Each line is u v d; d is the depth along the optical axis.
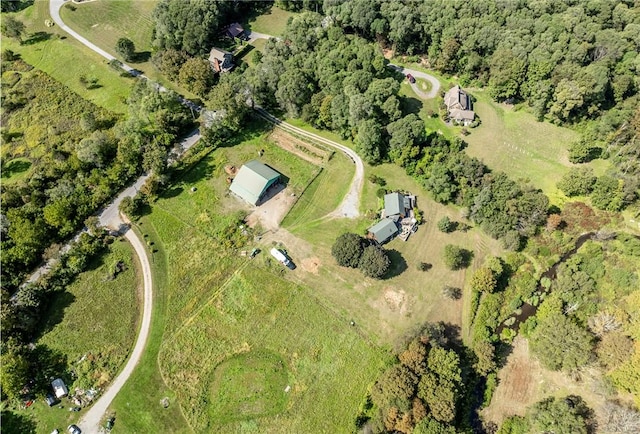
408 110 126.94
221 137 118.25
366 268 88.75
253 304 88.94
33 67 137.25
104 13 156.62
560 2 134.50
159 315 86.81
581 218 100.56
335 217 103.31
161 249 96.50
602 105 121.50
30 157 111.75
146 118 112.00
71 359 80.56
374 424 72.38
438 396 70.62
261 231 100.25
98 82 132.12
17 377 73.62
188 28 133.62
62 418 74.69
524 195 96.81
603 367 79.31
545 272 94.50
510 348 85.44
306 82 119.38
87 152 102.00
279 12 163.38
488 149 116.69
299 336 85.12
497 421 77.19
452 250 92.56
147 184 101.38
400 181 110.00
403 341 80.44
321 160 114.75
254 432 74.88
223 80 124.06
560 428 69.88
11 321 78.81
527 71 121.62
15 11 157.50
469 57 129.62
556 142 118.38
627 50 122.00
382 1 140.62
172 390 78.44
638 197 101.19
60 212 93.44
